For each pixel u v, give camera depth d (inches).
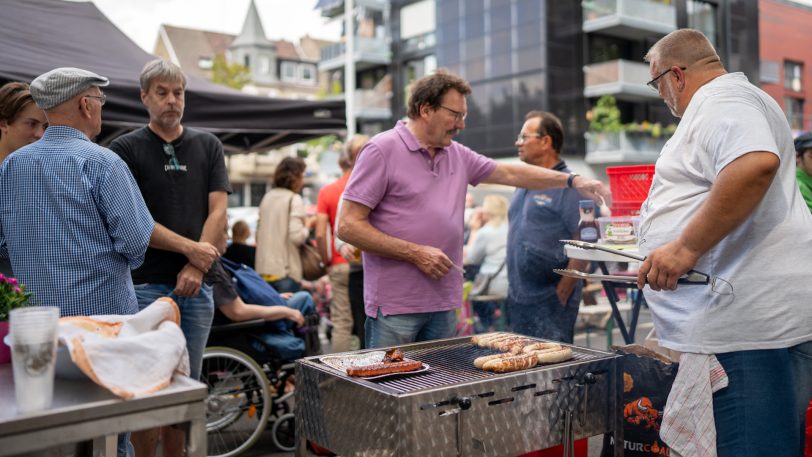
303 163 220.5
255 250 216.1
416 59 1039.0
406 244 103.3
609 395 89.2
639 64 805.9
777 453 78.9
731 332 78.1
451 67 930.7
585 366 86.1
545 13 808.3
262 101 192.7
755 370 78.1
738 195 71.4
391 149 106.0
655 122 874.1
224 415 147.4
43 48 170.4
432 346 100.8
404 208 106.5
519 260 133.5
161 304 69.4
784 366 78.7
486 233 202.5
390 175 105.7
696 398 80.1
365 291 111.0
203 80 211.9
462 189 113.5
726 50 560.4
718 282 78.2
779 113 79.1
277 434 152.7
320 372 83.5
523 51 834.2
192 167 114.7
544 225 128.8
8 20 175.0
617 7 776.9
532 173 120.3
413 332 107.9
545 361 85.2
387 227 106.8
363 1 1077.8
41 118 103.1
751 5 536.1
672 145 82.0
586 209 117.2
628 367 96.8
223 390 146.2
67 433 54.9
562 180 120.0
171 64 112.6
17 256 87.6
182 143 114.7
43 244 86.6
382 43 1064.8
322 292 275.0
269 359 149.6
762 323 77.6
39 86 87.3
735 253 78.3
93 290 88.1
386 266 106.8
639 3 787.4
